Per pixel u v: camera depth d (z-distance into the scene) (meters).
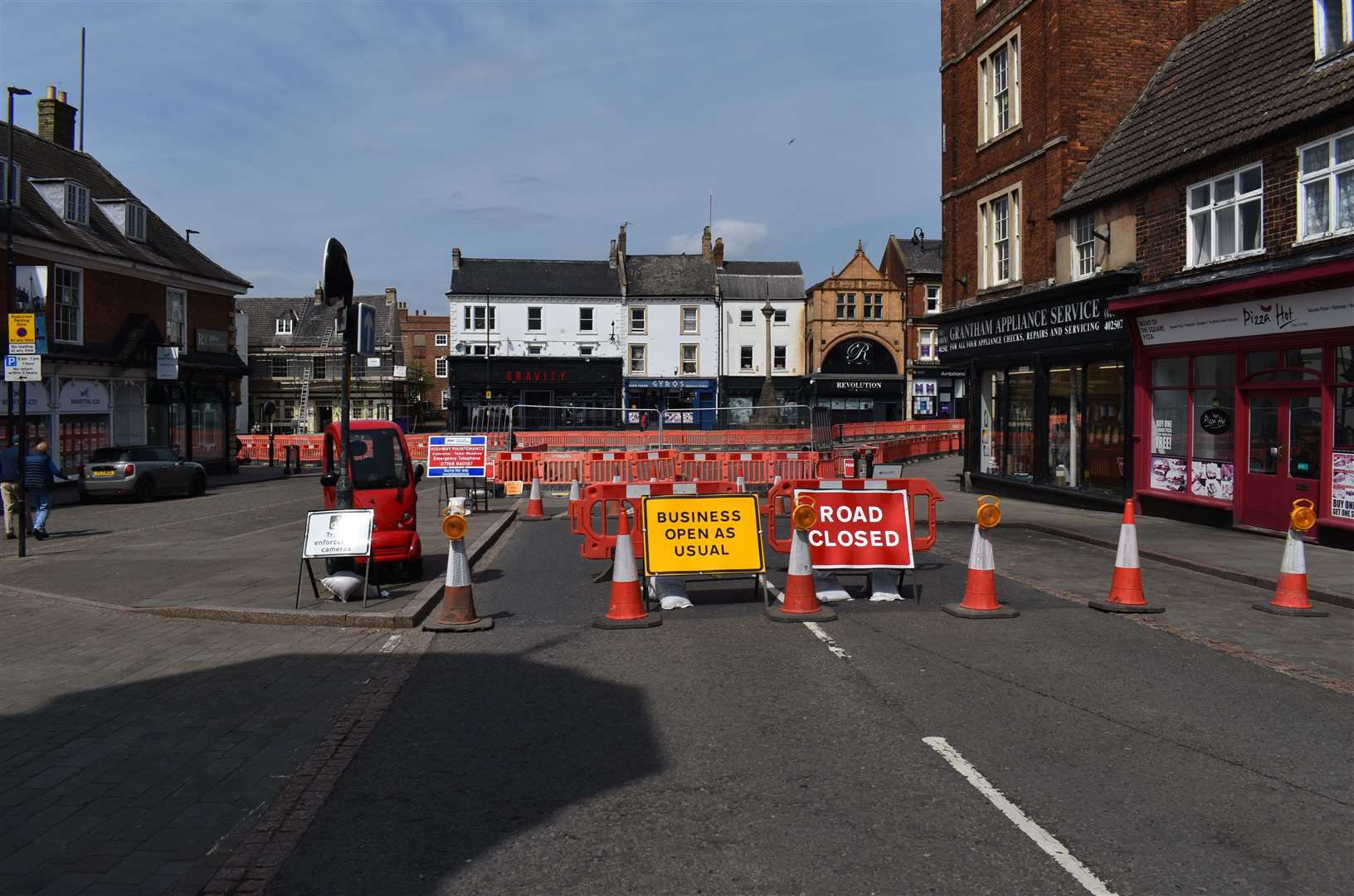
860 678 6.95
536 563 13.07
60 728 5.95
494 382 57.84
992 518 9.16
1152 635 8.33
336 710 6.34
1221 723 5.86
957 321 24.06
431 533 16.14
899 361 58.12
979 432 23.88
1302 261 12.85
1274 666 7.25
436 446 20.02
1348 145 12.61
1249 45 15.97
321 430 66.31
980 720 5.94
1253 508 14.52
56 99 33.47
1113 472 17.98
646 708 6.30
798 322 60.28
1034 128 20.39
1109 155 18.52
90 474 23.31
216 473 35.69
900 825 4.39
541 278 59.62
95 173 33.47
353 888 3.86
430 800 4.79
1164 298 15.66
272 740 5.74
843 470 23.64
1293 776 4.99
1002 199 22.23
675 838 4.29
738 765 5.21
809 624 8.87
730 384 59.75
